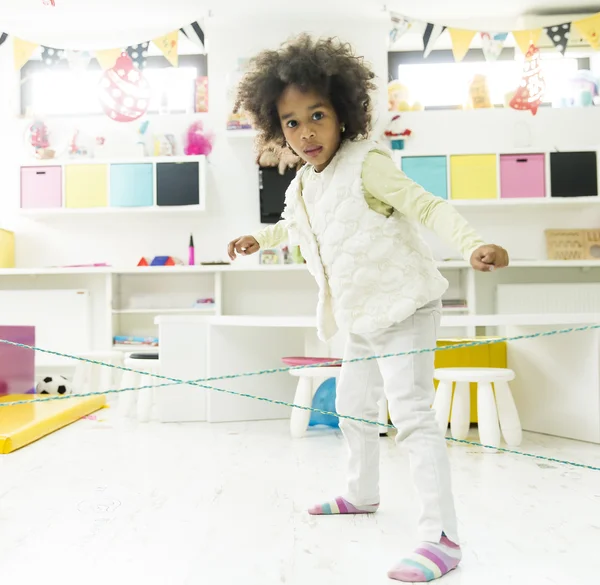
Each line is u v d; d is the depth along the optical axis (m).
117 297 3.54
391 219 1.12
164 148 3.50
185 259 3.62
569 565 1.03
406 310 1.10
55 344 3.51
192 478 1.61
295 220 1.25
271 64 1.17
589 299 3.39
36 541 1.14
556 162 3.34
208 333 2.48
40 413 2.32
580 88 3.59
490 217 3.58
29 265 3.64
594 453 1.92
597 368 2.05
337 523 1.24
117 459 1.83
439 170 3.33
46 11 3.38
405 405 1.10
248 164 3.62
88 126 3.64
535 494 1.46
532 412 2.30
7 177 3.66
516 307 3.39
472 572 1.00
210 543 1.13
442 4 3.40
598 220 3.57
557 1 3.39
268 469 1.71
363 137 1.24
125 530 1.20
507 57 3.72
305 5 3.38
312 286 3.58
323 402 2.42
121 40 3.68
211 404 2.46
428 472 1.06
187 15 3.46
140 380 2.57
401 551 1.09
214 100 3.62
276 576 0.98
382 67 3.60
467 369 2.02
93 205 3.43
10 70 3.68
